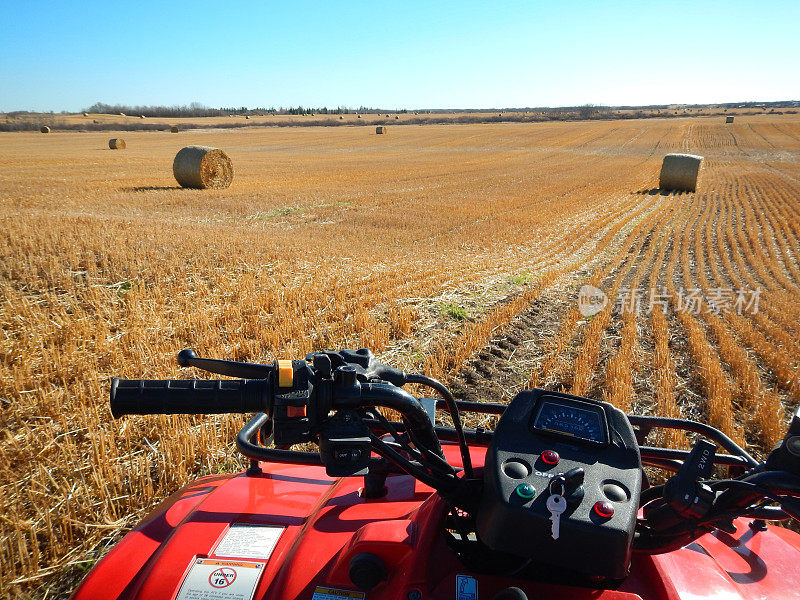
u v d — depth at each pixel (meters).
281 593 1.75
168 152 55.12
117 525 4.18
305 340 8.05
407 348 8.33
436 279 12.27
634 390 7.49
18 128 101.50
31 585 3.64
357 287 11.21
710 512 1.76
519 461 1.69
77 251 11.79
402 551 1.72
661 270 15.64
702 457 1.78
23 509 4.25
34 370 6.59
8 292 9.17
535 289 12.23
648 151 63.47
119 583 1.89
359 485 2.42
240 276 11.42
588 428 1.78
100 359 7.03
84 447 5.13
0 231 12.98
